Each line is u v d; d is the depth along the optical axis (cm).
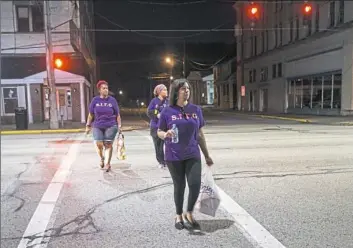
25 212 505
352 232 421
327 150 969
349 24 2222
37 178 704
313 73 2689
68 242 406
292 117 2434
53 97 1873
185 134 425
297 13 2923
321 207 508
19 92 2289
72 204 539
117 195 583
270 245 390
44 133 1736
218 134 1441
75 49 2377
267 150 991
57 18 2330
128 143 1220
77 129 1802
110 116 757
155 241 405
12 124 2238
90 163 854
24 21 2339
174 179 438
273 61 3400
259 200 543
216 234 421
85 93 2483
